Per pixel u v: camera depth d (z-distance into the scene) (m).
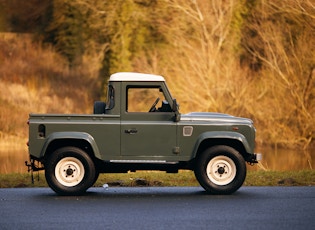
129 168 20.19
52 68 59.88
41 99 58.84
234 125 19.95
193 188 21.34
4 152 49.41
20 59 61.03
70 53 59.19
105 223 14.88
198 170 19.73
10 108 57.25
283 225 14.63
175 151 19.81
